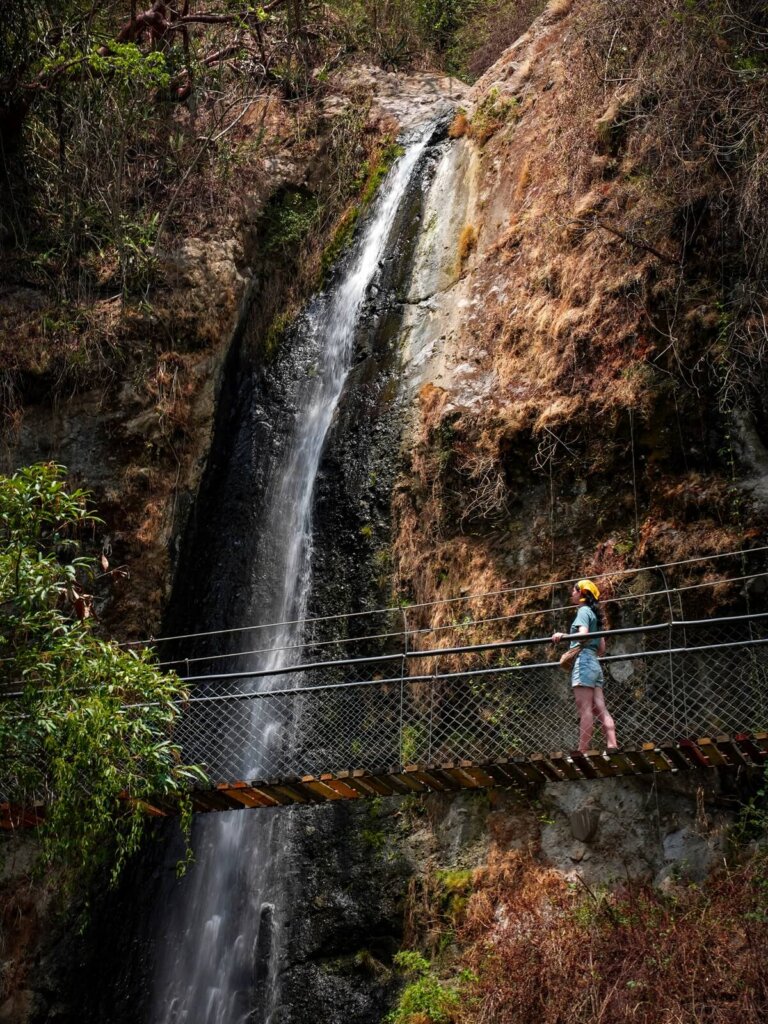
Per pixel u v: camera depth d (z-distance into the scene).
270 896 12.21
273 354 17.22
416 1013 10.04
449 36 23.39
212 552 15.39
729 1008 8.35
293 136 19.55
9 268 16.27
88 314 15.80
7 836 12.90
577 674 9.71
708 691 10.46
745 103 12.09
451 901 10.88
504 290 14.55
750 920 8.83
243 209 18.03
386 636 12.20
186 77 18.78
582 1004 8.98
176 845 13.17
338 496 14.64
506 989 9.52
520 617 11.76
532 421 12.56
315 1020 11.20
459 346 14.65
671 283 11.96
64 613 14.11
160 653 14.72
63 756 8.90
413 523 13.57
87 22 16.88
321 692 13.21
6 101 16.67
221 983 12.06
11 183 16.75
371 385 15.51
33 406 15.40
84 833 9.28
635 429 11.75
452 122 18.36
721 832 9.84
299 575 14.44
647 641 10.86
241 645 14.42
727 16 12.41
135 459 15.16
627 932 9.34
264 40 20.66
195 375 16.00
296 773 12.96
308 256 18.28
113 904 13.08
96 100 16.80
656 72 13.02
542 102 16.31
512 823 10.93
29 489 9.34
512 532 12.41
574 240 13.45
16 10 16.47
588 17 15.09
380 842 11.87
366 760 12.55
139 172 17.69
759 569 10.52
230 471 16.06
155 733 9.59
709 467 11.22
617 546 11.45
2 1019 12.43
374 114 19.72
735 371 11.14
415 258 16.70
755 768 9.95
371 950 11.35
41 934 12.72
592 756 9.59
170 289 16.33
